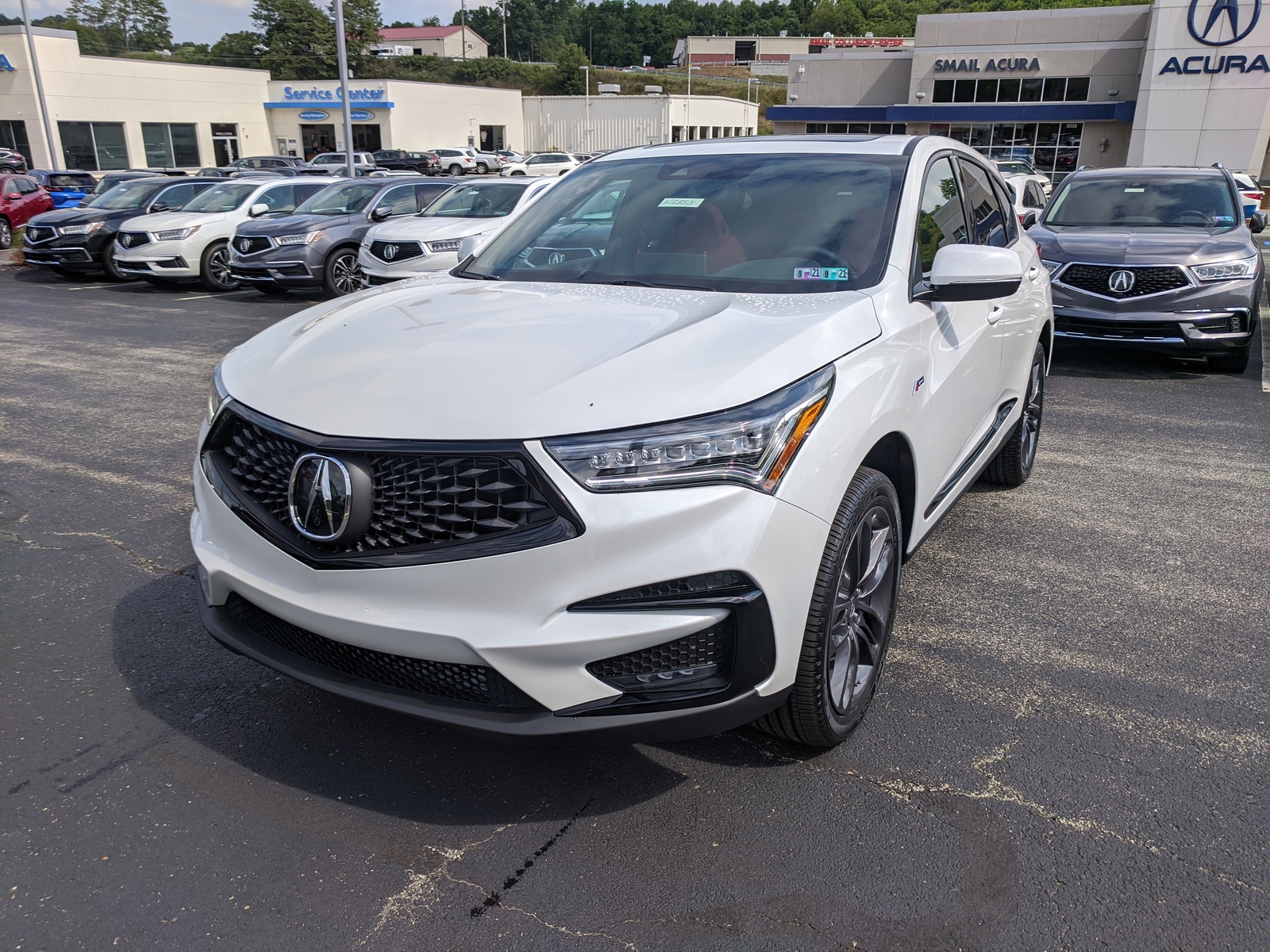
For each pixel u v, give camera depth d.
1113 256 7.45
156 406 6.88
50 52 41.78
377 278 11.24
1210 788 2.55
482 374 2.26
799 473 2.20
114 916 2.11
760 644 2.17
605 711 2.12
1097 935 2.05
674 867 2.26
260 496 2.39
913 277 3.03
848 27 134.62
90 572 3.95
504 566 2.06
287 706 2.97
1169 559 4.12
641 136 55.56
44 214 15.48
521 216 3.84
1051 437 6.06
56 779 2.59
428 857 2.30
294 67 80.12
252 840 2.36
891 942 2.04
